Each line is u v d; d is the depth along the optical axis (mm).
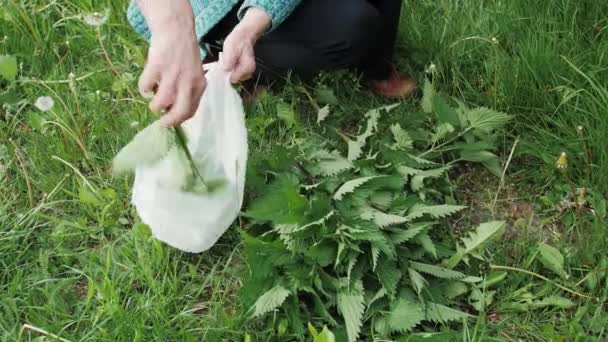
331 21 2096
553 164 2148
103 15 2393
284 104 2227
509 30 2414
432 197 2107
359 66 2297
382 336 1777
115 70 2377
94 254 1982
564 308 1869
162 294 1883
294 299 1809
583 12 2443
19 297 1914
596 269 1892
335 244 1850
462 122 2188
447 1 2539
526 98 2289
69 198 2150
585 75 2172
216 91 1874
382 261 1834
